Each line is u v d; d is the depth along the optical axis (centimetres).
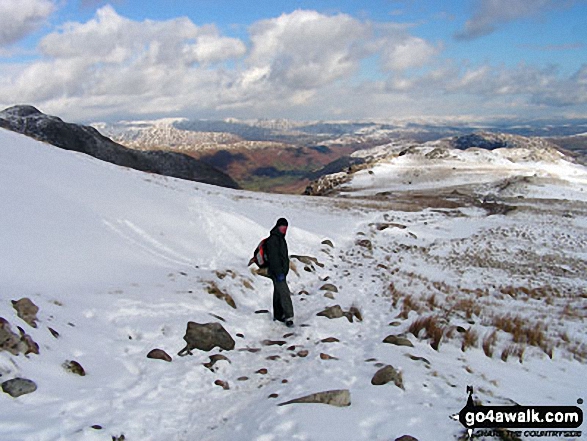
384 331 918
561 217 3678
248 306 1068
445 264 2031
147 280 981
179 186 3053
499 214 3925
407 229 2844
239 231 1703
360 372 662
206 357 717
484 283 1688
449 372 691
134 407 541
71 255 956
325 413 511
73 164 1939
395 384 604
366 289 1355
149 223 1425
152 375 632
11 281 741
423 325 912
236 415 554
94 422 487
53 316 675
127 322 764
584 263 2253
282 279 956
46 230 1015
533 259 2272
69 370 570
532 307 1347
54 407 493
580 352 920
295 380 641
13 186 1191
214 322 796
